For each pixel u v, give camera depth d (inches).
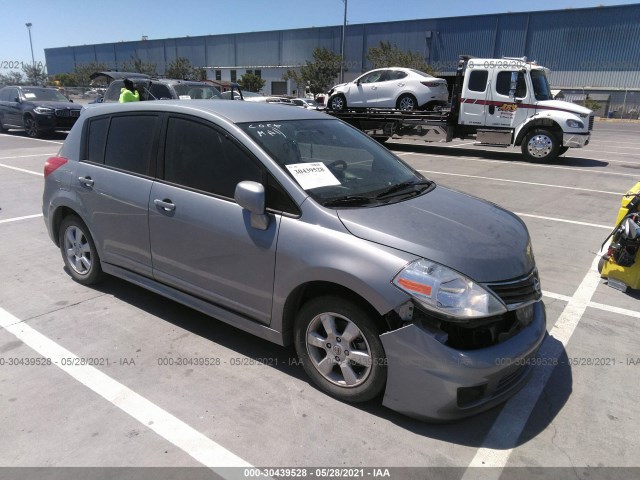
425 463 97.7
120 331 146.2
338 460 97.8
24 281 181.2
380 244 104.9
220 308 132.0
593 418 112.8
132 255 151.7
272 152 123.1
